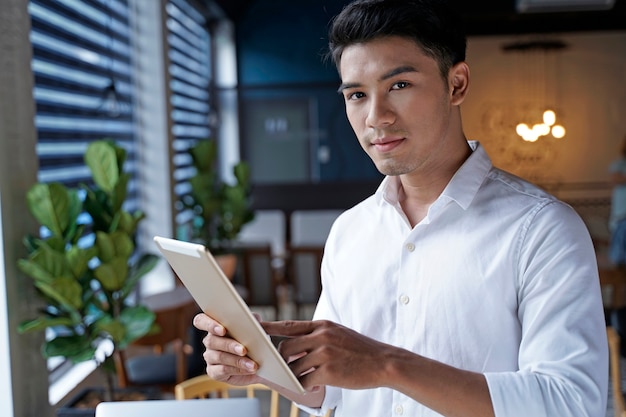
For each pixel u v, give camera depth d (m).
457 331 1.19
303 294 6.04
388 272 1.30
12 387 2.64
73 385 3.47
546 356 1.03
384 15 1.08
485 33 8.01
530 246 1.14
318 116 8.37
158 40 5.20
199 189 5.47
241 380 1.23
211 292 0.97
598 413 1.00
